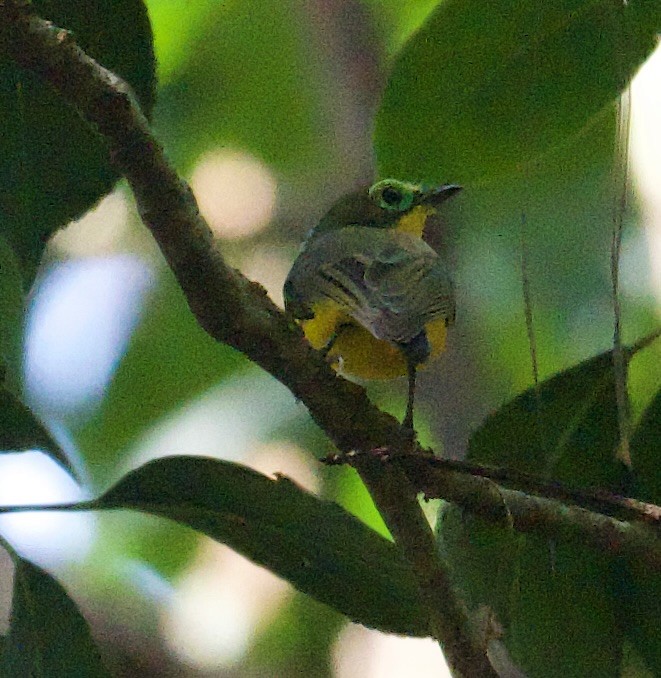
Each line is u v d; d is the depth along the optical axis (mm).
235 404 4496
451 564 4285
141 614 4523
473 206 4461
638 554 4277
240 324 4250
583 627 4289
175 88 4504
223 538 4254
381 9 4504
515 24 4273
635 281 4473
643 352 4422
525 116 4277
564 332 4477
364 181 4520
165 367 4488
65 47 3959
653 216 4469
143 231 4512
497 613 4281
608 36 4270
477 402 4469
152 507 4246
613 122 4348
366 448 4262
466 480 4266
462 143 4281
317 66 4504
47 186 4262
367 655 4508
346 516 4254
